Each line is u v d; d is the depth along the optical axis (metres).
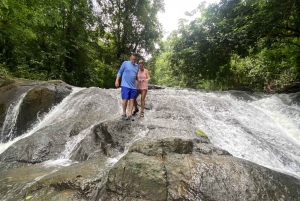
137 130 5.39
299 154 5.57
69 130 5.99
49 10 9.55
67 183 3.27
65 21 15.68
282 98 10.31
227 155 4.15
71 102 8.22
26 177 3.88
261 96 11.22
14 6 8.16
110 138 5.13
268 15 10.66
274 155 5.29
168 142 3.91
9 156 5.05
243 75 18.62
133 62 6.11
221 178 3.22
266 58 14.96
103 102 7.93
